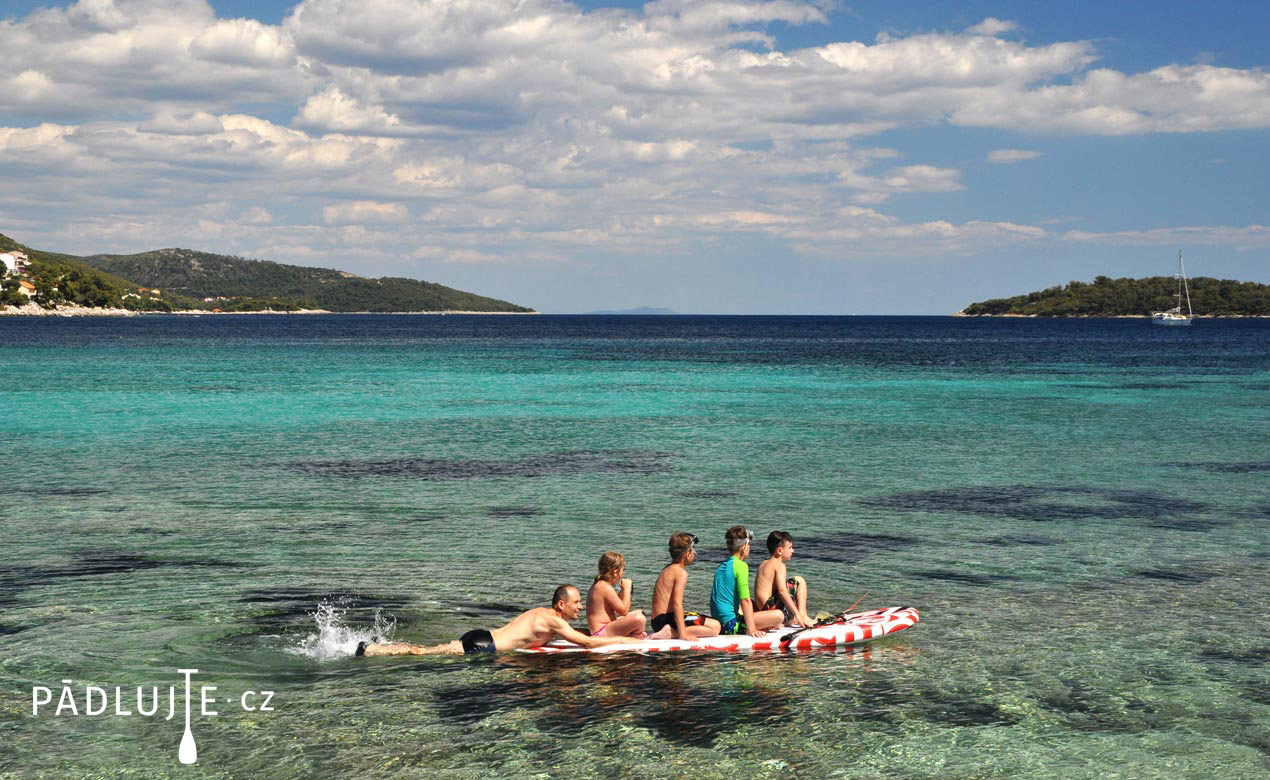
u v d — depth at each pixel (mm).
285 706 9047
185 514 17859
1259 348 106188
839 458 25703
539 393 46750
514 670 10102
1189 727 8688
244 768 7785
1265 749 8258
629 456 25906
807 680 9836
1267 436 30562
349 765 7840
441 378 56375
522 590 13078
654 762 7934
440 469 23469
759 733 8523
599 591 11164
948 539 16375
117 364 64688
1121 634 11312
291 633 11188
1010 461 25250
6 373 54562
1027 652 10688
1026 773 7793
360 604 12344
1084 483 22000
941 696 9406
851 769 7840
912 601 12766
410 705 9102
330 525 17062
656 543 15992
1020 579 13852
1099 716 8922
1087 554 15344
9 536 15938
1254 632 11375
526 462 24703
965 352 96438
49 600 12344
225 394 43531
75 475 21969
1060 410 38844
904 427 32844
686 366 70688
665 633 11055
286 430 30922
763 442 28891
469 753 8070
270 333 153750
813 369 67062
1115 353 93562
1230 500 20000
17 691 9344
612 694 9430
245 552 14984
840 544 16031
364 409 38156
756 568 14547
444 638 11125
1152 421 34781
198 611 11953
